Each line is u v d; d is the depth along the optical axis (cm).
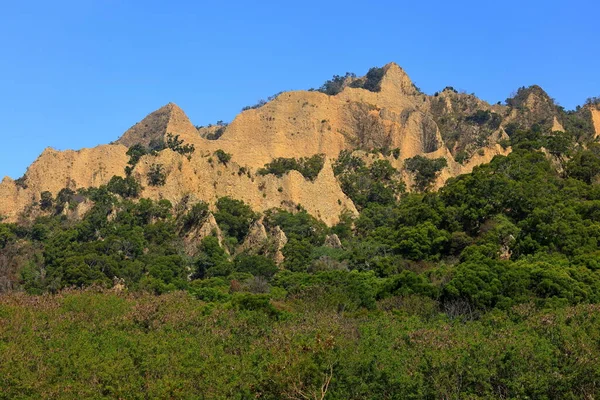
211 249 9956
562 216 8431
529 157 10869
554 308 6156
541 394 4094
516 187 9331
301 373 4006
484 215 9200
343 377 4188
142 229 10569
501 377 4281
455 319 6078
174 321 5503
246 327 5475
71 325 5366
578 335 4738
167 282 8631
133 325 5475
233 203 11725
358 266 8869
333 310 6356
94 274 8575
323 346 4216
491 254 8125
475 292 6550
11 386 4191
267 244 10262
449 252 8919
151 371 4503
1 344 4738
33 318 5406
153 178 12181
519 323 5647
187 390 4322
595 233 8106
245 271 9325
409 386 4181
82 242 10269
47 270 9350
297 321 5762
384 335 5225
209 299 7131
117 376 4366
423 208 9788
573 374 4128
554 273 6688
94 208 11238
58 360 4553
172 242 10325
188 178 12206
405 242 9044
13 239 11112
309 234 10944
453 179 11962
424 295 6788
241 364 4606
